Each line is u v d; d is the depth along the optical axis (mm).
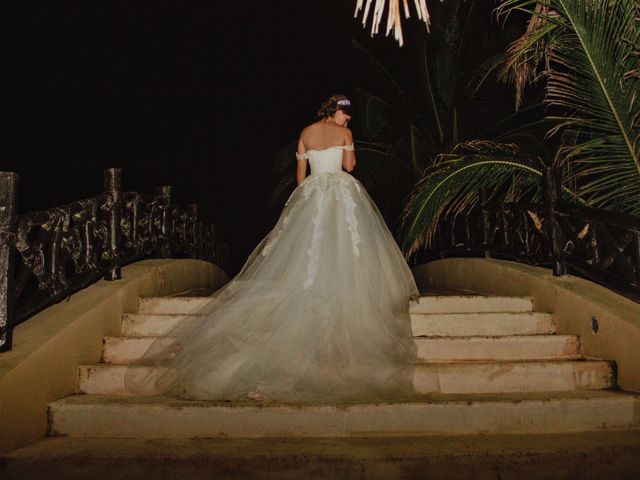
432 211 7559
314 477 3596
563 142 7383
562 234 5836
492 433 4141
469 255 8922
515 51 6598
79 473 3613
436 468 3615
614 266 6320
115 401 4207
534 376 4660
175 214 8094
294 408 4074
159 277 6535
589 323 5035
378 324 4562
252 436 4047
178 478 3600
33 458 3613
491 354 5055
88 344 4801
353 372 4297
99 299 5113
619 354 4699
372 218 5223
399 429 4094
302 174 5434
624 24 5828
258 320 4531
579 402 4234
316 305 4512
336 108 5473
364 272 4770
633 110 5969
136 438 4047
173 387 4406
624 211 6172
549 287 5625
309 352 4336
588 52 5984
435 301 5773
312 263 4719
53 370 4246
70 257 5051
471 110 12016
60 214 4863
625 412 4250
